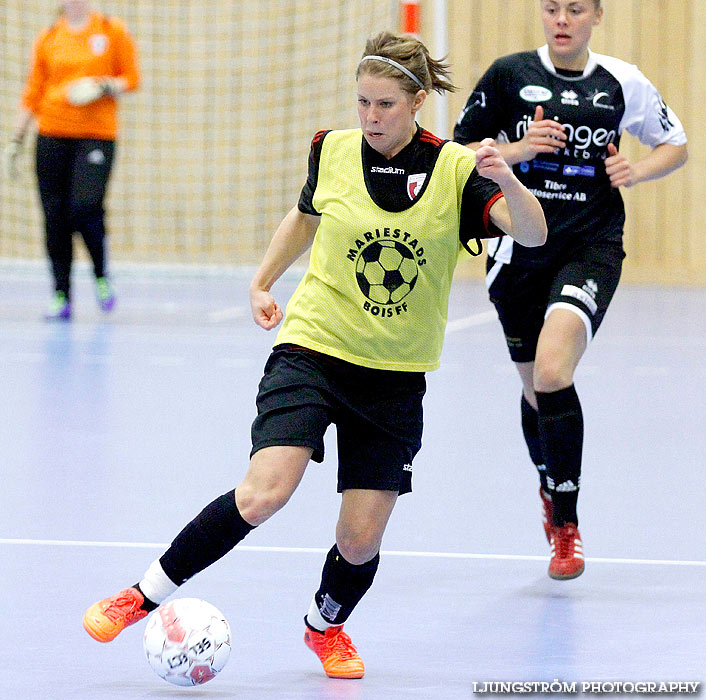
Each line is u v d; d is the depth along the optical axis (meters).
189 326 32.19
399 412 8.99
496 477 15.57
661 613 10.33
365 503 8.79
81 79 30.23
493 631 9.84
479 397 22.00
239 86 48.12
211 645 8.34
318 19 47.31
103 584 10.80
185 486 14.75
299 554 11.93
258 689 8.48
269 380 9.02
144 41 48.09
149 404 20.56
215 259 48.91
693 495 14.60
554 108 12.30
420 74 8.84
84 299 39.62
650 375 24.70
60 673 8.70
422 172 9.05
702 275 47.06
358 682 8.63
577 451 11.45
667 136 12.77
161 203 48.88
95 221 32.38
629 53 46.00
